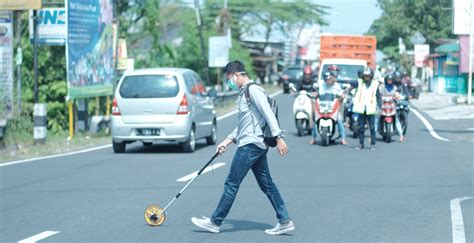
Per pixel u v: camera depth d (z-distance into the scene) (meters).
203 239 10.15
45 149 22.81
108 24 30.23
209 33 72.31
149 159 19.97
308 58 117.69
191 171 17.20
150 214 11.09
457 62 63.00
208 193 13.95
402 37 79.81
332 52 39.56
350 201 13.03
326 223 11.18
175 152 21.98
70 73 26.06
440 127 30.58
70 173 17.11
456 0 45.62
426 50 63.31
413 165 18.11
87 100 29.66
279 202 10.33
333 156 20.38
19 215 12.09
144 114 21.34
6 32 24.53
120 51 36.09
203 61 66.19
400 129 24.67
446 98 55.09
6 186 15.20
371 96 22.05
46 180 15.99
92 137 27.66
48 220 11.62
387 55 85.44
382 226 10.97
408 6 76.88
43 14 26.77
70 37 26.00
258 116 10.05
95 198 13.59
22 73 32.56
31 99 32.56
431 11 74.81
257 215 11.85
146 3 54.22
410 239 10.11
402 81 25.91
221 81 68.06
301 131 26.81
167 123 21.25
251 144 10.04
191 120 21.67
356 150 22.08
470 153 20.75
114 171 17.38
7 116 24.53
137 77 21.67
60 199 13.55
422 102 50.19
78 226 11.12
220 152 10.44
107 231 10.72
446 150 21.69
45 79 32.28
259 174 10.29
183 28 70.69
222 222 11.13
